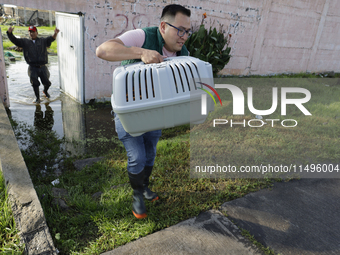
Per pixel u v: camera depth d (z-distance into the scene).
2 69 5.00
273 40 9.59
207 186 2.79
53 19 24.72
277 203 2.53
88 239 2.07
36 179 3.03
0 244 1.92
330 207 2.50
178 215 2.32
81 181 2.90
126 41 1.74
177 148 3.67
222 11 7.79
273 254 1.93
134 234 2.07
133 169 2.05
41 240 1.87
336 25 11.35
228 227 2.18
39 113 5.17
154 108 1.57
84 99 5.86
